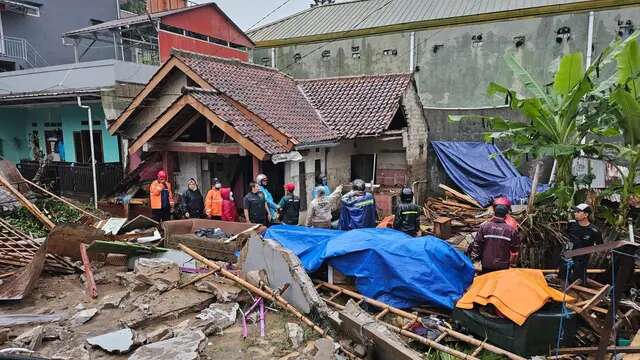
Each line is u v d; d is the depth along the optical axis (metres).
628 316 6.27
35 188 14.42
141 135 11.77
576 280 6.74
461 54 19.62
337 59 22.45
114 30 18.92
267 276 7.33
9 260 8.68
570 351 5.52
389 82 14.80
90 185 15.15
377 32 21.16
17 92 17.34
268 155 10.47
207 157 12.93
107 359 5.45
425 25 20.05
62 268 8.52
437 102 20.34
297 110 13.58
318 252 7.88
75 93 14.77
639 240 7.96
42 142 18.84
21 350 5.34
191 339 5.68
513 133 9.23
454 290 6.75
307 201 12.64
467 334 6.18
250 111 11.41
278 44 23.70
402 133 13.65
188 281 7.64
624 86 8.12
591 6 17.03
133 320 6.30
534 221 8.59
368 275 7.18
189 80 12.45
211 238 9.16
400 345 5.22
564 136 8.85
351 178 15.08
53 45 23.25
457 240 10.95
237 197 12.84
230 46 22.59
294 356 5.61
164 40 18.53
